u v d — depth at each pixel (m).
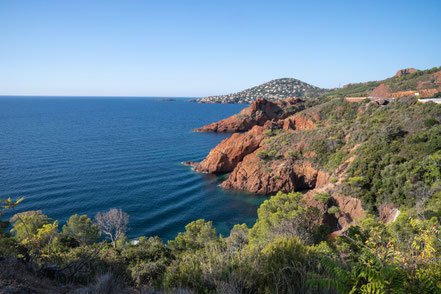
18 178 54.91
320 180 50.69
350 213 34.59
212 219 41.78
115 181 56.22
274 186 53.06
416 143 35.69
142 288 6.25
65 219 38.97
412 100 50.59
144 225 38.81
